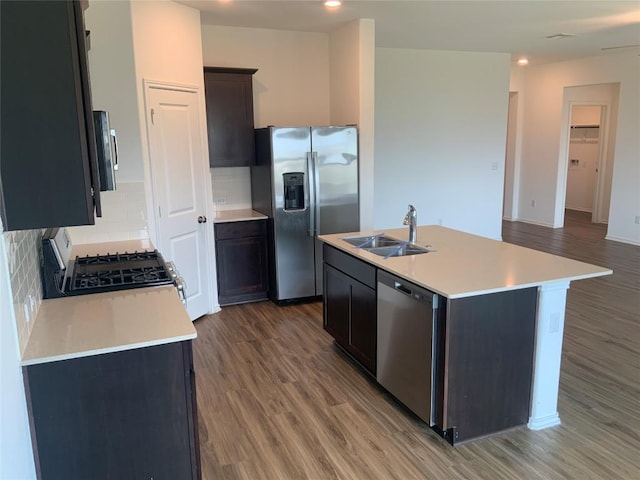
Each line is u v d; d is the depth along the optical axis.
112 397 1.96
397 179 6.92
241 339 4.20
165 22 4.00
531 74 8.95
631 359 3.72
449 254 3.25
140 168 3.76
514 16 4.78
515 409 2.83
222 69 4.73
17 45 1.73
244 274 5.05
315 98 5.55
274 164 4.72
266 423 2.96
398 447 2.71
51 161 1.81
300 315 4.75
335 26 5.11
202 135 4.55
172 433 2.06
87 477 1.99
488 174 7.48
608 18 4.91
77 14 1.80
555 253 6.93
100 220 3.66
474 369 2.66
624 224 7.55
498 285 2.57
